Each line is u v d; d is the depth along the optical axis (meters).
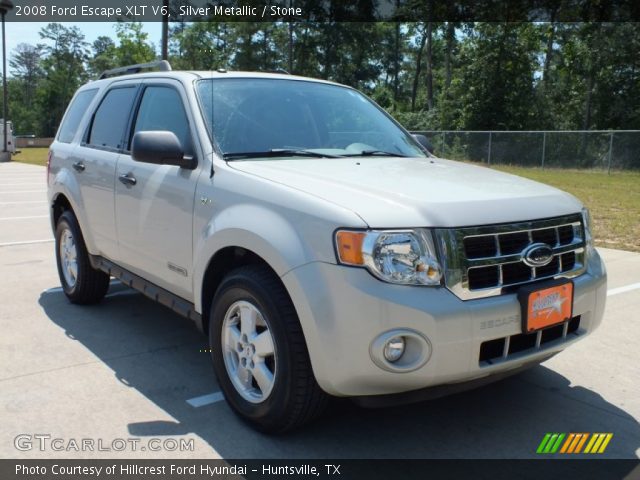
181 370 4.23
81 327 5.10
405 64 62.72
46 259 7.79
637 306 5.71
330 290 2.83
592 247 3.60
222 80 4.32
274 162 3.74
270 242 3.05
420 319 2.75
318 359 2.88
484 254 2.97
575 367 4.33
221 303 3.43
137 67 5.36
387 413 3.61
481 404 3.74
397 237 2.81
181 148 3.80
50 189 5.89
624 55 31.19
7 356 4.43
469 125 36.06
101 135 5.18
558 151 25.64
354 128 4.54
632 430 3.44
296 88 4.58
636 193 16.34
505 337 2.97
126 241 4.56
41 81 108.12
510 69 34.81
